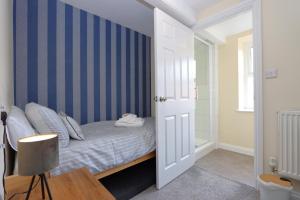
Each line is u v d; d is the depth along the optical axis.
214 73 3.27
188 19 2.24
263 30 1.72
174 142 2.04
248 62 3.11
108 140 1.51
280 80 1.62
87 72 2.45
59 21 2.17
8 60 1.46
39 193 0.77
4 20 1.20
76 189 0.79
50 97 2.10
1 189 0.65
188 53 2.32
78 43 2.35
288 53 1.57
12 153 1.08
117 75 2.84
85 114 2.43
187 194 1.70
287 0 1.57
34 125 1.26
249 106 3.11
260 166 1.74
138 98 3.17
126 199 1.61
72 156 1.25
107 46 2.70
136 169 2.14
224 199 1.61
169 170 1.94
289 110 1.56
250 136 2.90
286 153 1.54
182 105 2.19
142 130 1.90
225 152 3.02
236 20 2.60
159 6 1.92
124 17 2.63
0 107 0.84
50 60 2.10
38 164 0.62
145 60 3.32
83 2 2.21
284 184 1.37
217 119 3.29
